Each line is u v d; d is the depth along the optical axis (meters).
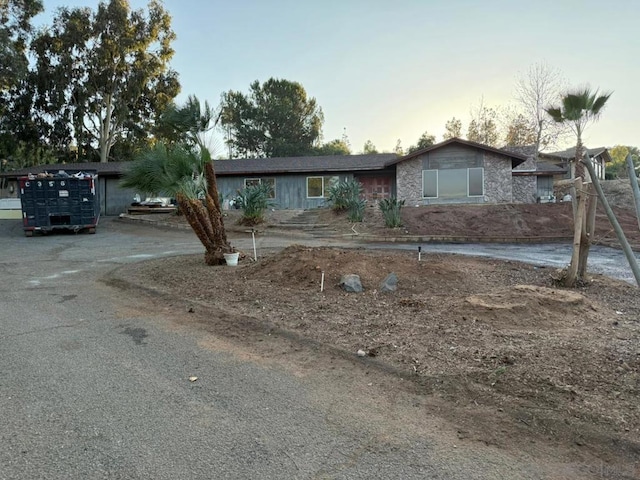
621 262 9.30
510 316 4.75
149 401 3.17
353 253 7.80
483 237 13.97
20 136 33.56
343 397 3.21
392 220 15.68
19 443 2.61
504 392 3.12
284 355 4.07
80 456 2.48
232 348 4.29
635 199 3.01
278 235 16.17
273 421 2.88
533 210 16.62
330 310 5.32
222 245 8.97
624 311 5.23
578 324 4.62
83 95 32.97
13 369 3.79
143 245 14.12
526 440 2.59
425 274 6.86
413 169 21.81
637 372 3.35
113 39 32.62
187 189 8.71
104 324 5.16
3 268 9.67
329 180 23.84
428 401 3.10
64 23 32.25
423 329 4.50
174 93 36.06
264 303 5.77
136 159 9.12
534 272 7.82
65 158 36.78
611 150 43.88
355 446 2.58
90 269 9.35
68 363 3.92
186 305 5.91
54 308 5.95
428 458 2.44
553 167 27.86
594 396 3.00
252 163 25.75
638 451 2.43
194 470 2.35
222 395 3.26
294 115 54.44
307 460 2.44
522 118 37.09
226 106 54.97
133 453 2.51
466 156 21.31
